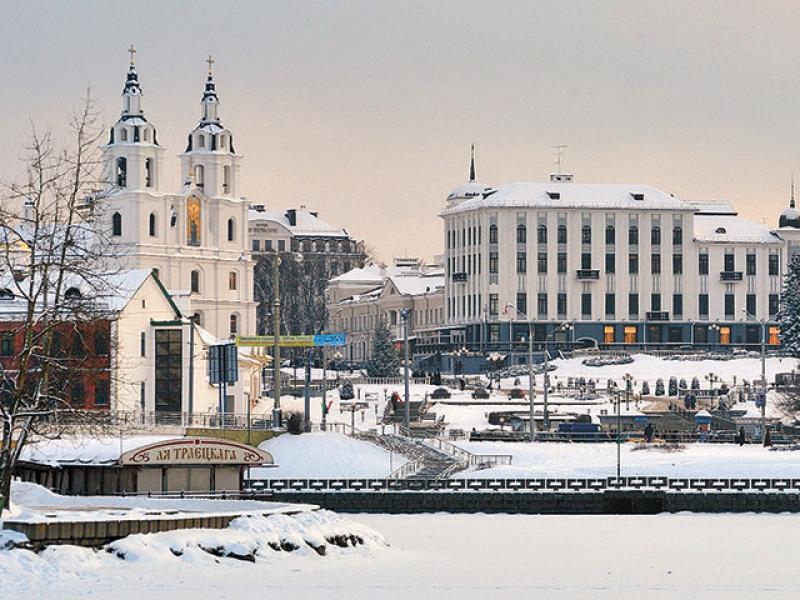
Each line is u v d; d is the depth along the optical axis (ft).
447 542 625.41
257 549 503.20
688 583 514.27
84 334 593.01
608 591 492.95
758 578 527.81
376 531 629.51
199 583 463.42
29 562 464.24
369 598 458.91
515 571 535.19
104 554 479.41
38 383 512.22
